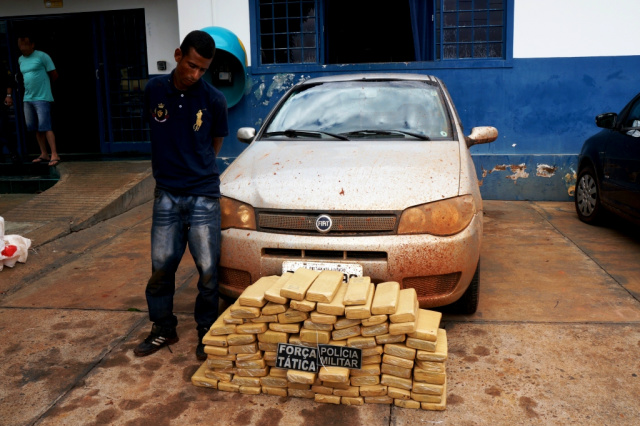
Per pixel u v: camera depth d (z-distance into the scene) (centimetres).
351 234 302
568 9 684
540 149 720
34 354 321
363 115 409
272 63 765
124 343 334
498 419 250
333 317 258
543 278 431
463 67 715
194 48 270
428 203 306
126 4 849
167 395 276
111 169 769
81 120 915
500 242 534
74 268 484
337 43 805
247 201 319
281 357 269
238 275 322
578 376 284
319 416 257
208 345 279
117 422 254
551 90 705
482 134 409
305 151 364
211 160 301
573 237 547
